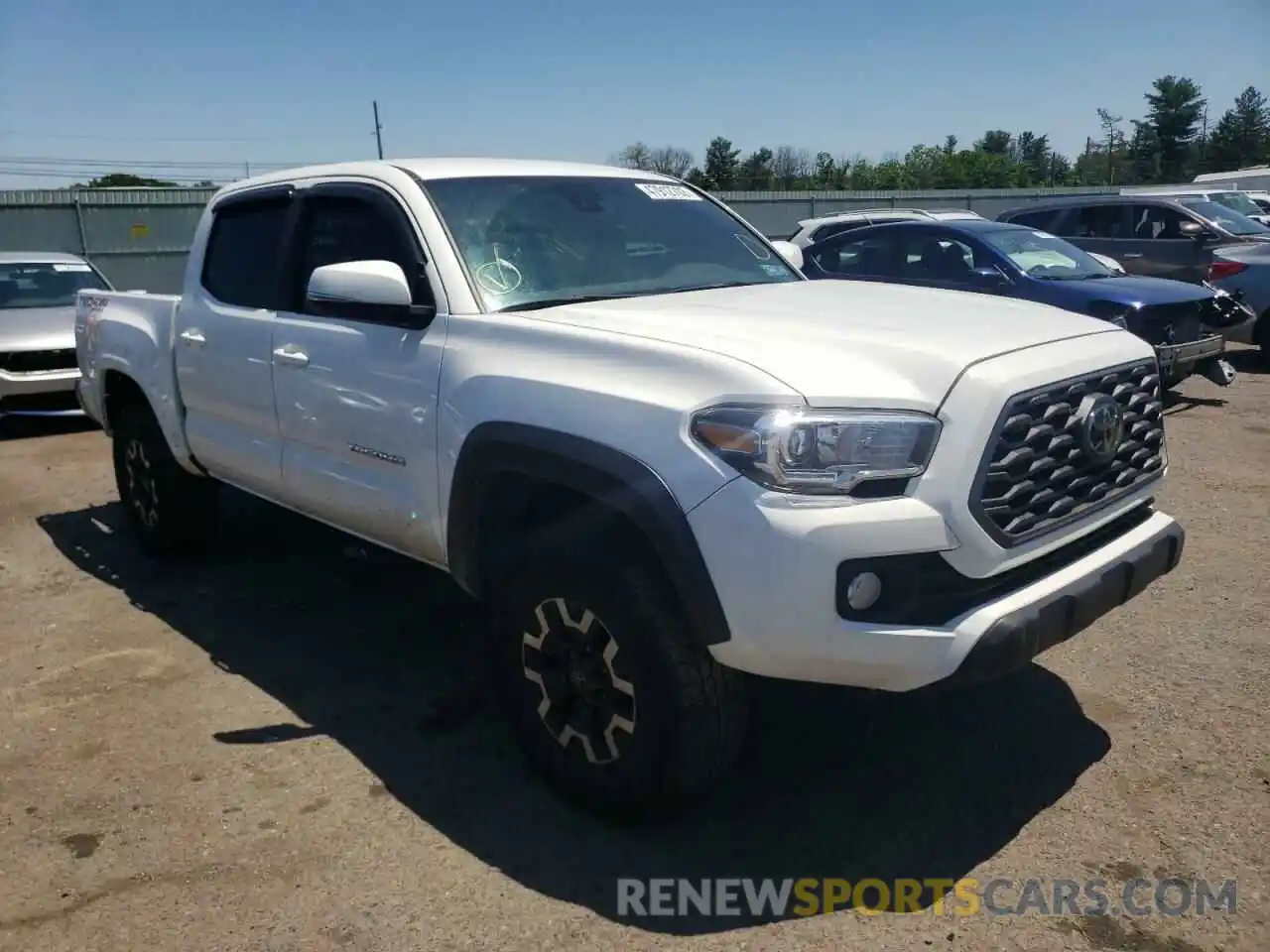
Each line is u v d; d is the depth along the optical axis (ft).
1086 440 10.35
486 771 12.10
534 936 9.36
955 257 32.27
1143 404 11.57
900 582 9.19
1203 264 42.78
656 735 10.03
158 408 17.75
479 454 11.12
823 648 9.01
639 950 9.16
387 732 13.07
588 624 10.50
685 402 9.56
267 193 15.65
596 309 11.84
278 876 10.29
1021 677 13.89
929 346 10.04
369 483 13.24
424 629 16.30
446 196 13.19
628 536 10.30
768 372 9.43
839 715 13.07
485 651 11.91
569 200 14.12
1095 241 46.24
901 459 9.24
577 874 10.21
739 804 11.28
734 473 9.16
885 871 10.14
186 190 73.00
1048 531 9.98
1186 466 24.30
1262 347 38.86
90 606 17.65
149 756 12.64
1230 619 15.52
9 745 13.01
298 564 19.38
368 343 12.88
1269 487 22.36
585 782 10.83
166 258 73.05
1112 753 12.03
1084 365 10.53
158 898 10.01
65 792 11.88
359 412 13.05
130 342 18.42
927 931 9.30
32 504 24.30
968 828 10.76
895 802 11.24
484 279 12.41
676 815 10.93
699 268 14.35
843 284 14.20
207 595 17.97
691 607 9.44
